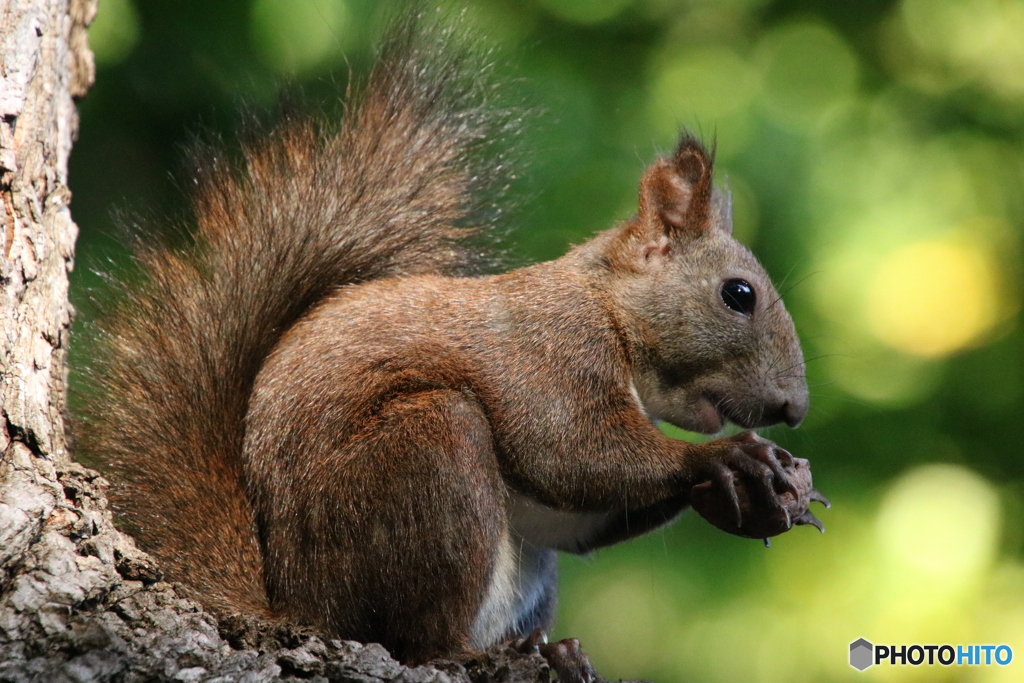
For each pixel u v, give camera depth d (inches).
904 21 668.1
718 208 381.7
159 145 542.6
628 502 323.3
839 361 615.5
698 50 650.8
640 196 364.2
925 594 586.2
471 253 378.6
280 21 553.9
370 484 292.5
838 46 666.2
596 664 609.0
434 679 227.5
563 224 561.3
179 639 218.8
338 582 291.1
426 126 378.3
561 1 633.6
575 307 341.4
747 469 306.7
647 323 348.8
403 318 323.9
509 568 317.7
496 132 405.4
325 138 378.0
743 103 631.2
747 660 586.6
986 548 595.2
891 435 615.8
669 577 599.8
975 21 684.7
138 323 328.5
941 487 603.5
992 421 632.4
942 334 660.7
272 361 315.9
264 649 240.1
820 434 612.1
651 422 353.7
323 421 303.4
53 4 322.7
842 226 617.3
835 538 598.5
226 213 346.9
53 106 321.7
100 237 509.4
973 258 652.1
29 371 263.0
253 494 303.4
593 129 597.0
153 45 542.9
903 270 641.0
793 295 601.0
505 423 320.8
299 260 340.8
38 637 206.7
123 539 238.8
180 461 308.8
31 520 222.4
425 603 289.0
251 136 372.2
